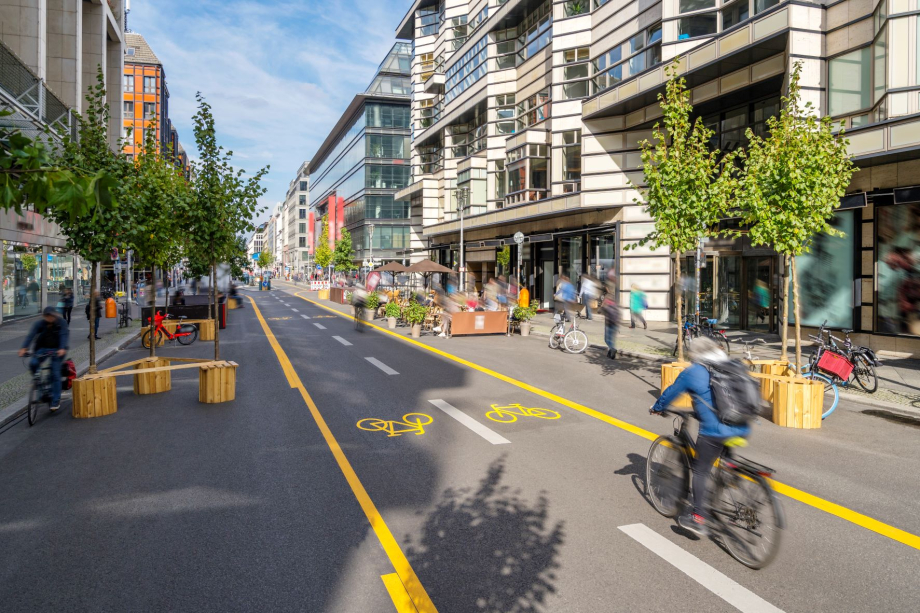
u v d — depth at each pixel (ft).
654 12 69.31
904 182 44.50
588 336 62.85
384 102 222.28
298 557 14.29
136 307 110.32
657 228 36.17
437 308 71.67
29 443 24.38
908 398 32.07
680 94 36.52
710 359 15.05
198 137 36.91
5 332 65.92
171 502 17.88
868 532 15.94
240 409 30.63
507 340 62.85
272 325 80.12
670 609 12.09
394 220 224.53
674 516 16.62
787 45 50.93
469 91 120.47
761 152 32.78
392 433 25.93
